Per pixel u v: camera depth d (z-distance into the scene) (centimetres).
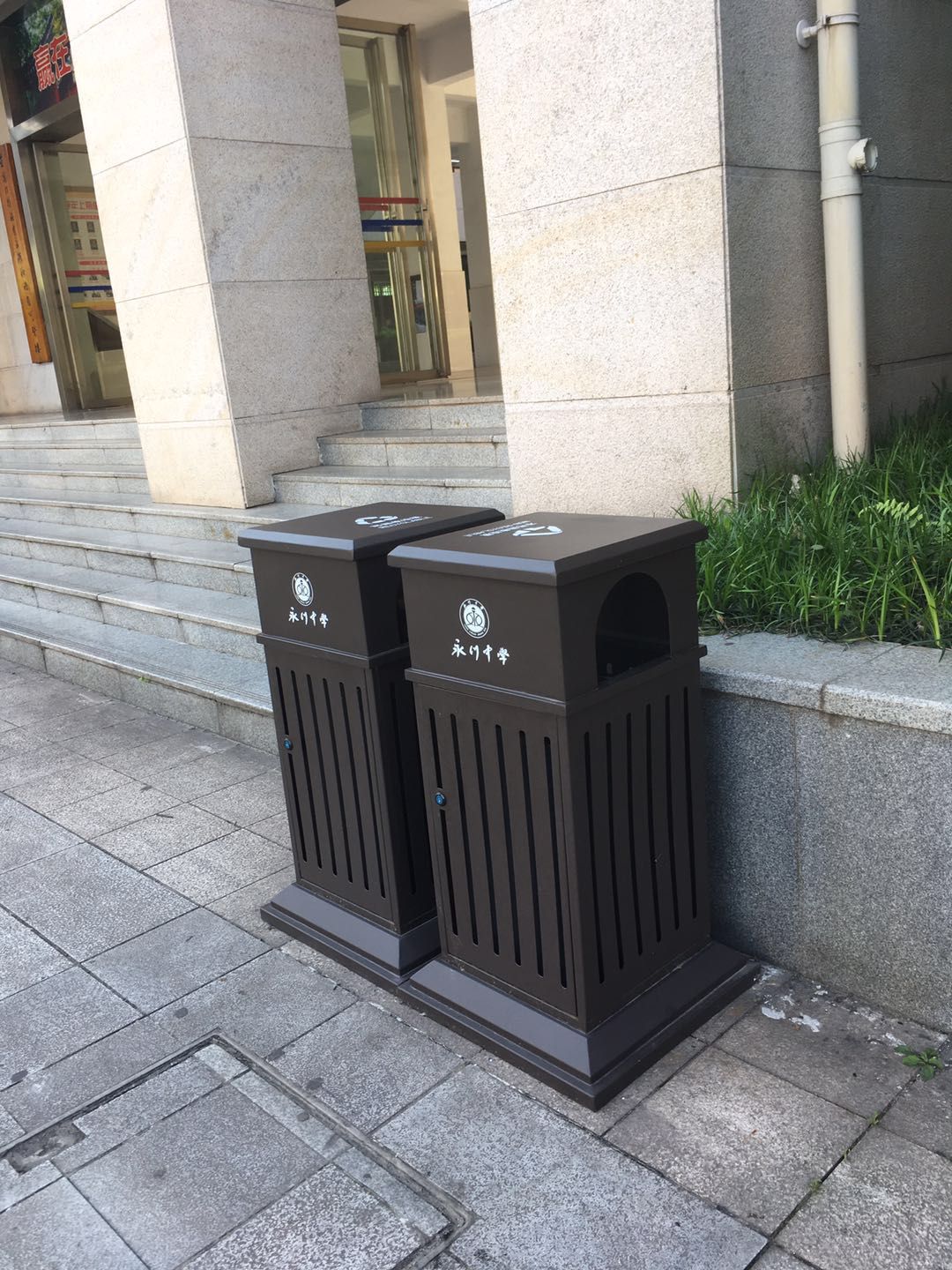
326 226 735
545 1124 253
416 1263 218
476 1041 284
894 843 265
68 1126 268
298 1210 235
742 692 283
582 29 406
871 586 305
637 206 411
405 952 314
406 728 307
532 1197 232
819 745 273
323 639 307
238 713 519
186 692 547
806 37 409
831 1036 275
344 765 316
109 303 1422
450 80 1148
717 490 420
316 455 750
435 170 1177
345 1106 266
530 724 250
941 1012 270
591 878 256
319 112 720
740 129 388
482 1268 215
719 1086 260
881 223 482
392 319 1170
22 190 1310
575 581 232
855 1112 248
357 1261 220
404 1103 265
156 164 682
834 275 426
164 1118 267
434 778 280
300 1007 309
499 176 453
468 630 255
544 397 471
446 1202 233
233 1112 268
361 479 643
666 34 383
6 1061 296
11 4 1161
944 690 254
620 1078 259
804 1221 220
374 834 314
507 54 433
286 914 351
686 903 288
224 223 679
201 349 702
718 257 393
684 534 257
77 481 931
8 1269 225
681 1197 228
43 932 365
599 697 246
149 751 529
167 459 766
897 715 252
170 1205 239
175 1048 295
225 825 438
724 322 399
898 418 499
